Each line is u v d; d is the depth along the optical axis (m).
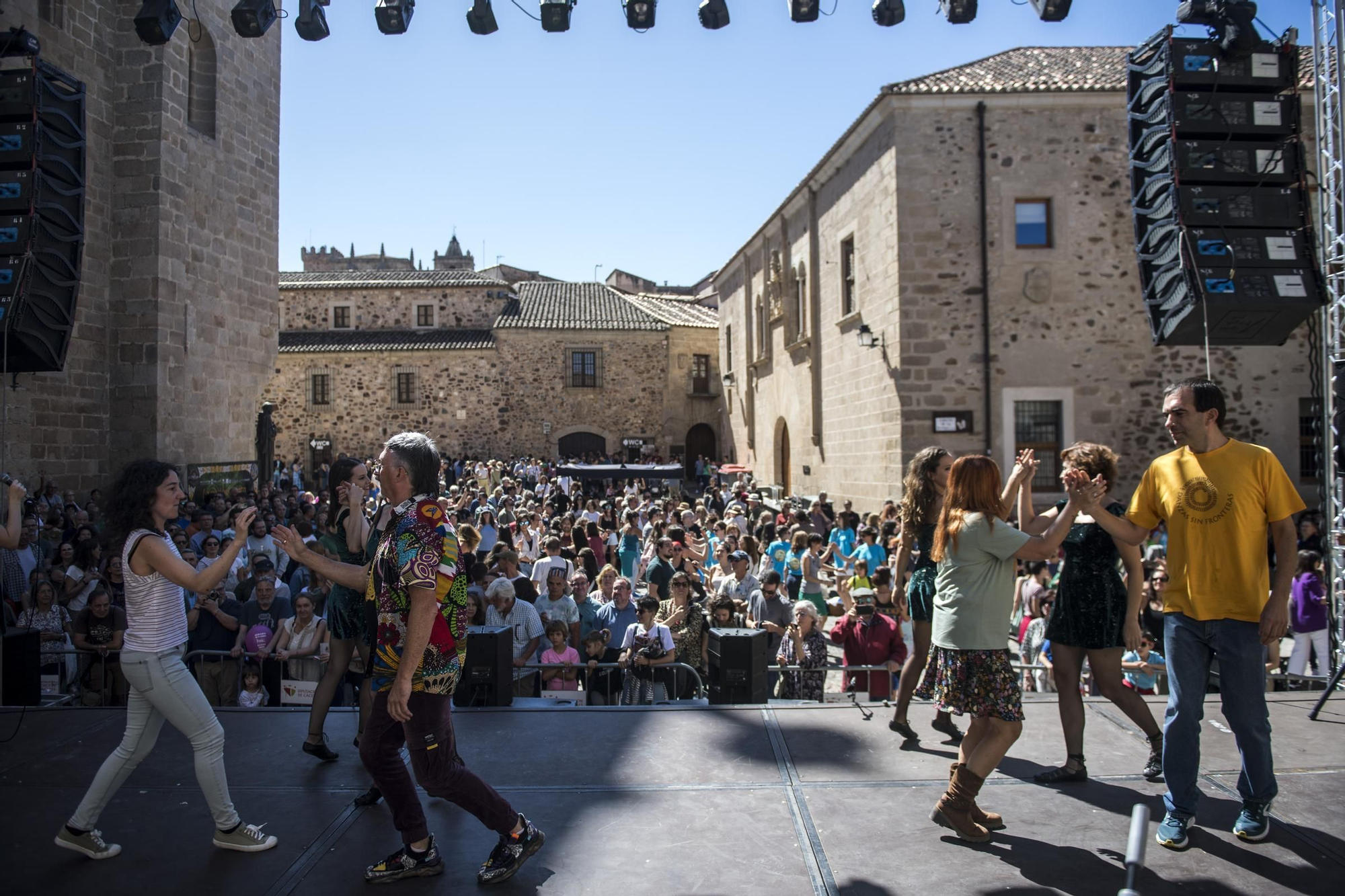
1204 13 6.47
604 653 7.67
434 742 3.48
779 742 5.11
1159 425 15.16
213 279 15.01
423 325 37.47
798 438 22.89
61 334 8.10
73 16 12.75
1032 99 15.05
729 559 11.23
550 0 7.21
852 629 7.43
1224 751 4.98
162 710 3.74
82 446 13.10
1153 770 4.57
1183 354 15.23
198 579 3.71
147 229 13.58
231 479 14.91
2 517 8.62
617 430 36.75
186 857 3.79
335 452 35.34
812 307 20.88
